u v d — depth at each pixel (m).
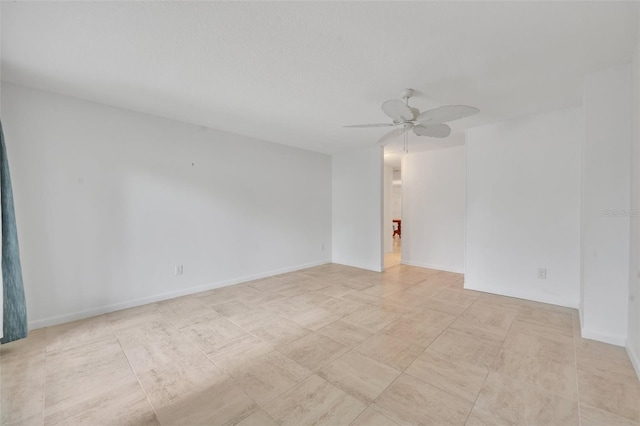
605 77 2.27
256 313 3.05
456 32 1.79
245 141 4.35
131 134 3.21
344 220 5.67
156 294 3.43
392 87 2.61
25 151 2.59
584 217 2.40
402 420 1.51
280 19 1.68
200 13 1.63
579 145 3.04
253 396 1.71
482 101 2.90
